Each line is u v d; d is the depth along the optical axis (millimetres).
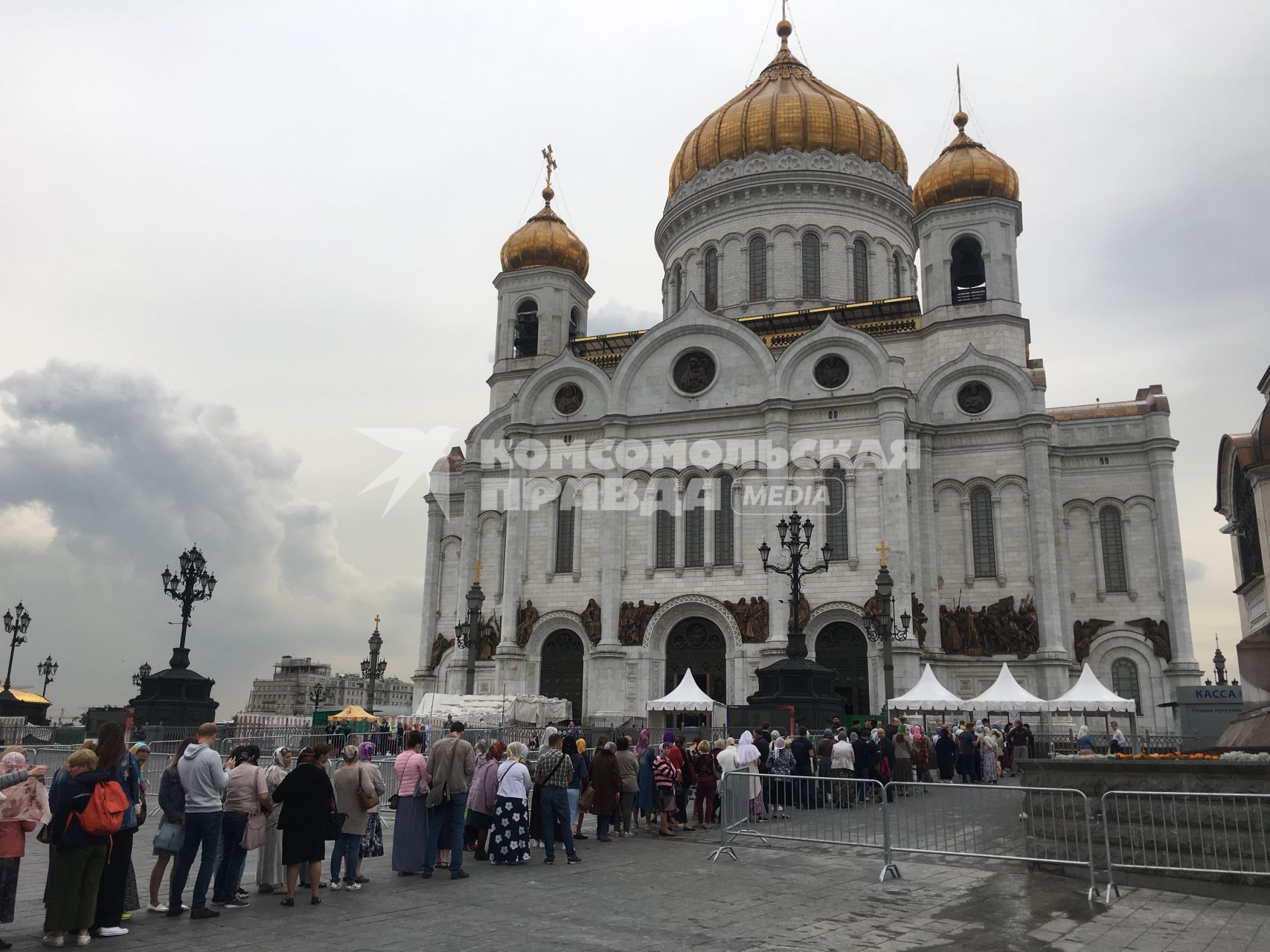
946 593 59719
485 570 67500
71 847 12531
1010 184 65375
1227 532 27234
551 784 20312
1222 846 16594
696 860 20547
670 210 79562
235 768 15656
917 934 13906
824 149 74938
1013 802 19906
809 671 39031
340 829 16828
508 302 75688
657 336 64938
